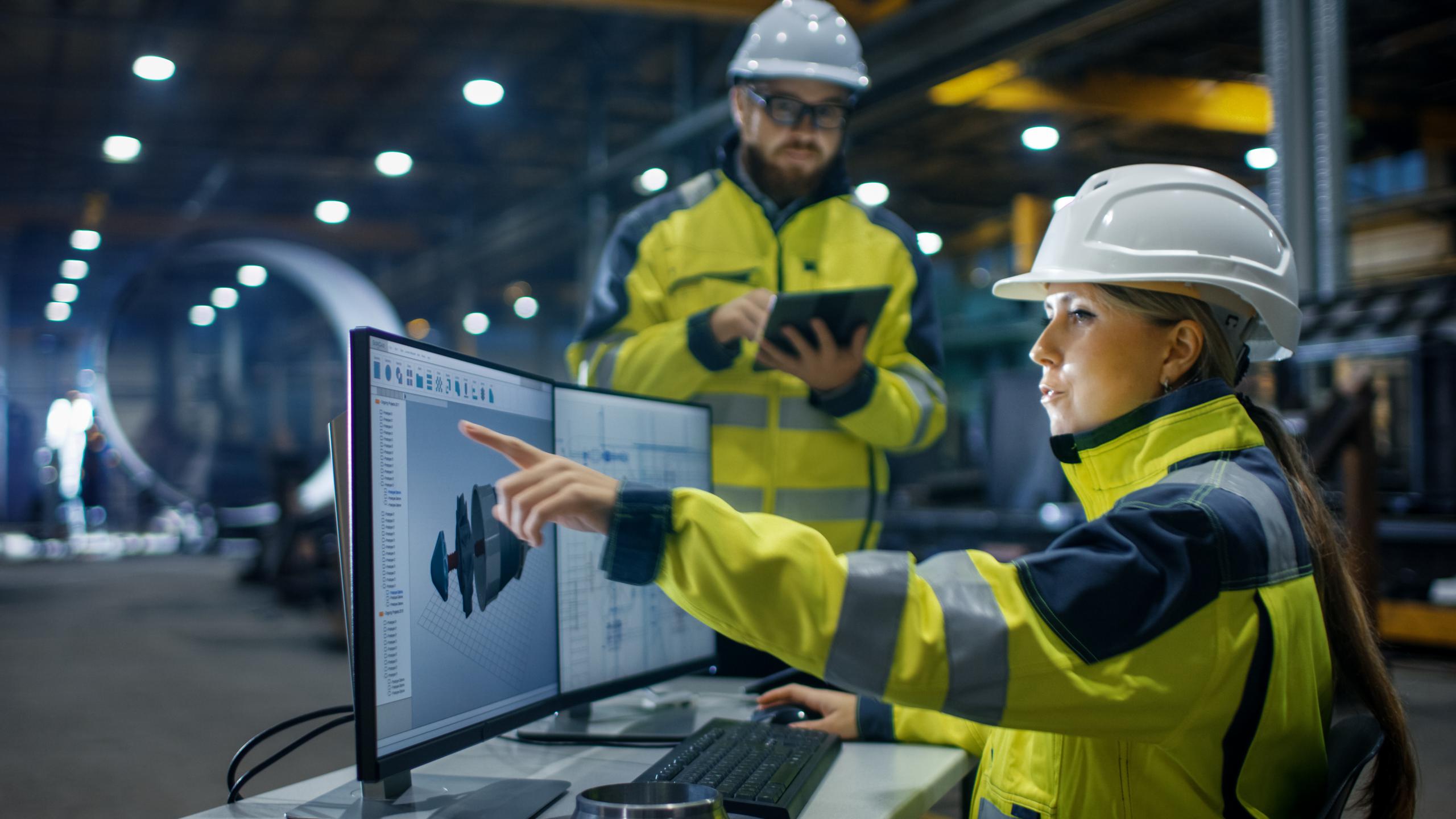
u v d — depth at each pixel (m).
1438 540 5.69
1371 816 0.92
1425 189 12.42
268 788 3.49
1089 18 6.14
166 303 13.22
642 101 13.44
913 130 13.34
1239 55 10.53
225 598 9.41
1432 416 6.24
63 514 19.00
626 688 1.28
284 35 11.51
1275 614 0.78
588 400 1.26
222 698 5.06
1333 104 5.54
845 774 1.09
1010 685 0.74
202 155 15.56
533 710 1.08
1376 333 5.31
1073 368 0.92
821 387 1.63
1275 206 5.77
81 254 20.17
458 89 13.33
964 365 13.47
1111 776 0.85
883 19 7.62
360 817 0.90
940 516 8.52
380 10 11.03
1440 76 11.10
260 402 13.20
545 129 14.50
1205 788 0.82
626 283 1.88
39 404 23.03
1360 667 0.95
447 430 0.95
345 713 1.14
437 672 0.91
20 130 14.91
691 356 1.69
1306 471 0.98
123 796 3.42
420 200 18.17
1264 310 0.89
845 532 1.86
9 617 8.14
